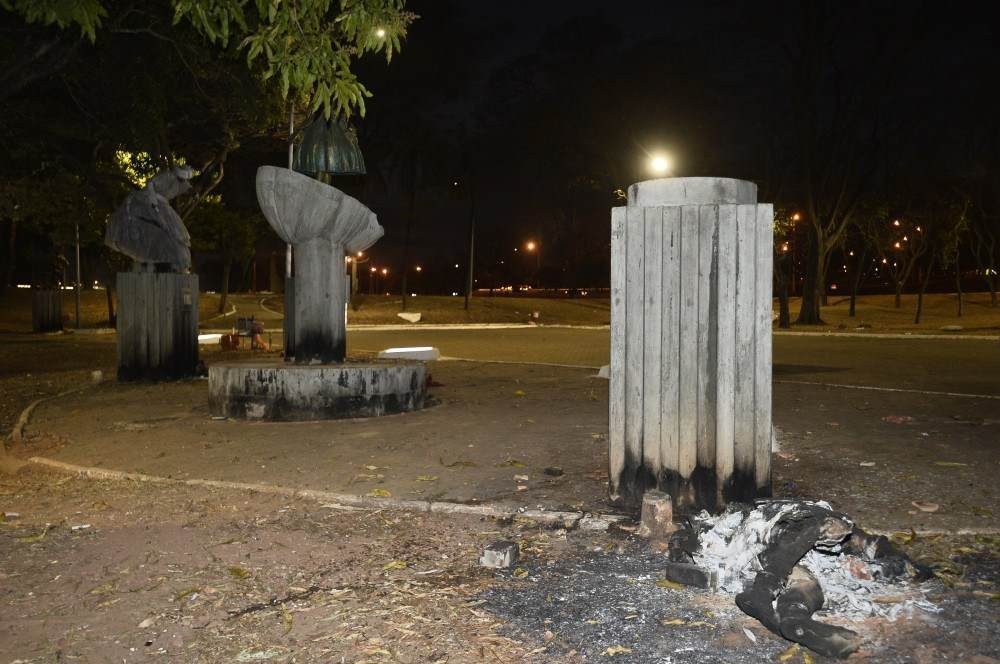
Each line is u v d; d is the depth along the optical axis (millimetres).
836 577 4191
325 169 11070
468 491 6203
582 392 12297
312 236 10492
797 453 7367
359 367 9828
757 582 3939
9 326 37406
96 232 20078
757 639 3623
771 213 5281
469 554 4824
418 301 50406
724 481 5355
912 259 49406
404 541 5094
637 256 5523
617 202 40469
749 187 5633
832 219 41719
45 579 4480
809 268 42438
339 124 11148
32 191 17266
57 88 15828
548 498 5941
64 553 4926
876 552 4367
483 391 12492
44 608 4078
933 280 77312
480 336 32062
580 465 7059
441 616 3916
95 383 13938
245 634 3750
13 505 6117
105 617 3959
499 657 3482
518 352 22719
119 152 20688
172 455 7773
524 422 9367
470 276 47625
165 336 13953
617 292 5594
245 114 18219
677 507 5492
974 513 5320
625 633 3703
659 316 5480
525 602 4074
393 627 3797
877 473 6508
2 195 17094
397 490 6258
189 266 14789
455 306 49344
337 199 10359
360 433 8695
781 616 3668
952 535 4934
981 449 7438
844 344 26984
